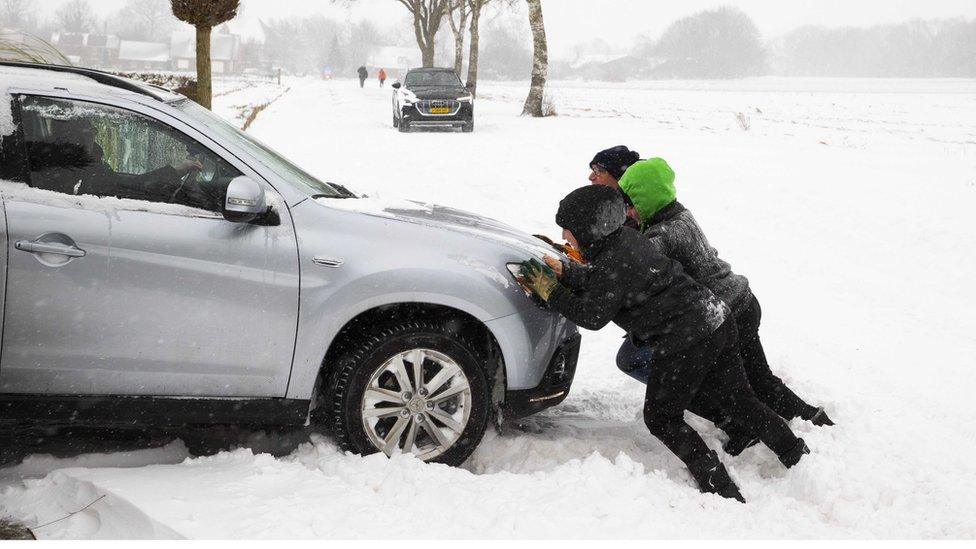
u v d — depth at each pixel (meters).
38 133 3.64
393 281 3.83
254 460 3.80
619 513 3.50
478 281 3.94
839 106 43.78
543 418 5.04
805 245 10.37
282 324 3.77
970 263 9.36
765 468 4.39
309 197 3.92
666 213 4.41
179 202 3.75
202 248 3.69
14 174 3.59
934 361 6.57
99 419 3.70
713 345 4.04
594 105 39.62
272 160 4.25
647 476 3.93
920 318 7.77
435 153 16.44
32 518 3.30
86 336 3.61
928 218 10.93
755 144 18.52
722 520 3.65
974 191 12.59
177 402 3.75
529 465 4.23
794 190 12.78
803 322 7.58
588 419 5.09
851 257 9.88
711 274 4.36
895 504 3.76
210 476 3.60
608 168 4.71
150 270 3.64
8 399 3.58
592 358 6.37
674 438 4.06
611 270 3.91
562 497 3.58
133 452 3.97
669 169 4.43
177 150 3.79
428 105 21.02
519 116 27.62
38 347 3.58
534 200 12.52
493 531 3.29
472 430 4.02
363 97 42.41
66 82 3.73
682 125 24.64
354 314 3.82
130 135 3.74
